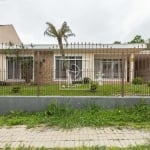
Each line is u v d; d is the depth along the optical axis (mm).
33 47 21047
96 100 10211
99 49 14086
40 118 9617
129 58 12008
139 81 11250
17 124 9148
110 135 7695
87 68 14242
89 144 6855
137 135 7648
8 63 12594
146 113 9578
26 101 10320
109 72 12836
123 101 10148
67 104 10195
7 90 11688
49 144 6926
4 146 6773
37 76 11180
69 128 8523
